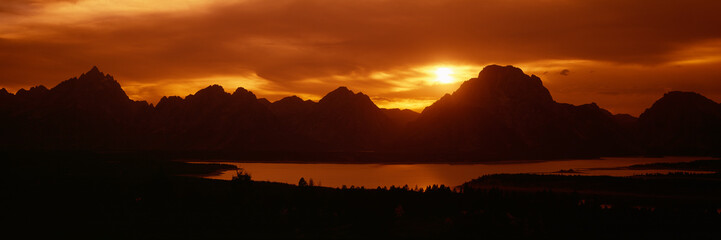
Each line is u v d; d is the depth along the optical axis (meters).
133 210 174.88
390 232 148.50
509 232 148.75
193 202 187.62
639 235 148.00
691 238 144.62
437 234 146.25
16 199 185.00
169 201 188.88
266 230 149.88
